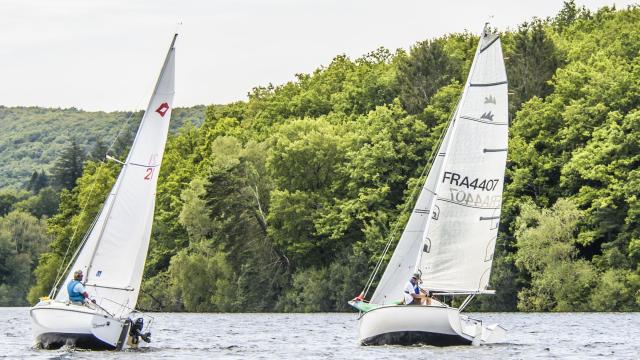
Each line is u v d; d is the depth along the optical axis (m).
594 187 196.38
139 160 84.12
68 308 81.44
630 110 196.75
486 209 87.75
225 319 181.25
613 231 190.50
